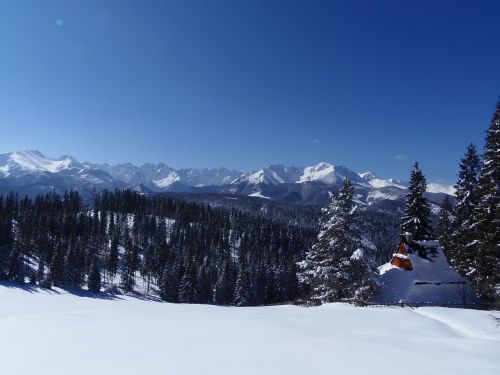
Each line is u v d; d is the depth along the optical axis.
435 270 41.38
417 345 15.98
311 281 43.59
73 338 15.13
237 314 25.50
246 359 12.39
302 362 12.33
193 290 110.12
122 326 18.17
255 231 195.25
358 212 41.62
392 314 27.03
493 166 37.62
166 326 18.42
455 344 16.61
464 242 45.72
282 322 21.47
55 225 147.88
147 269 129.50
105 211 177.88
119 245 154.50
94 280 109.44
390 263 44.03
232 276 119.38
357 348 14.63
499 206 35.62
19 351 13.04
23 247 127.19
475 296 39.69
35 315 22.02
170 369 11.14
